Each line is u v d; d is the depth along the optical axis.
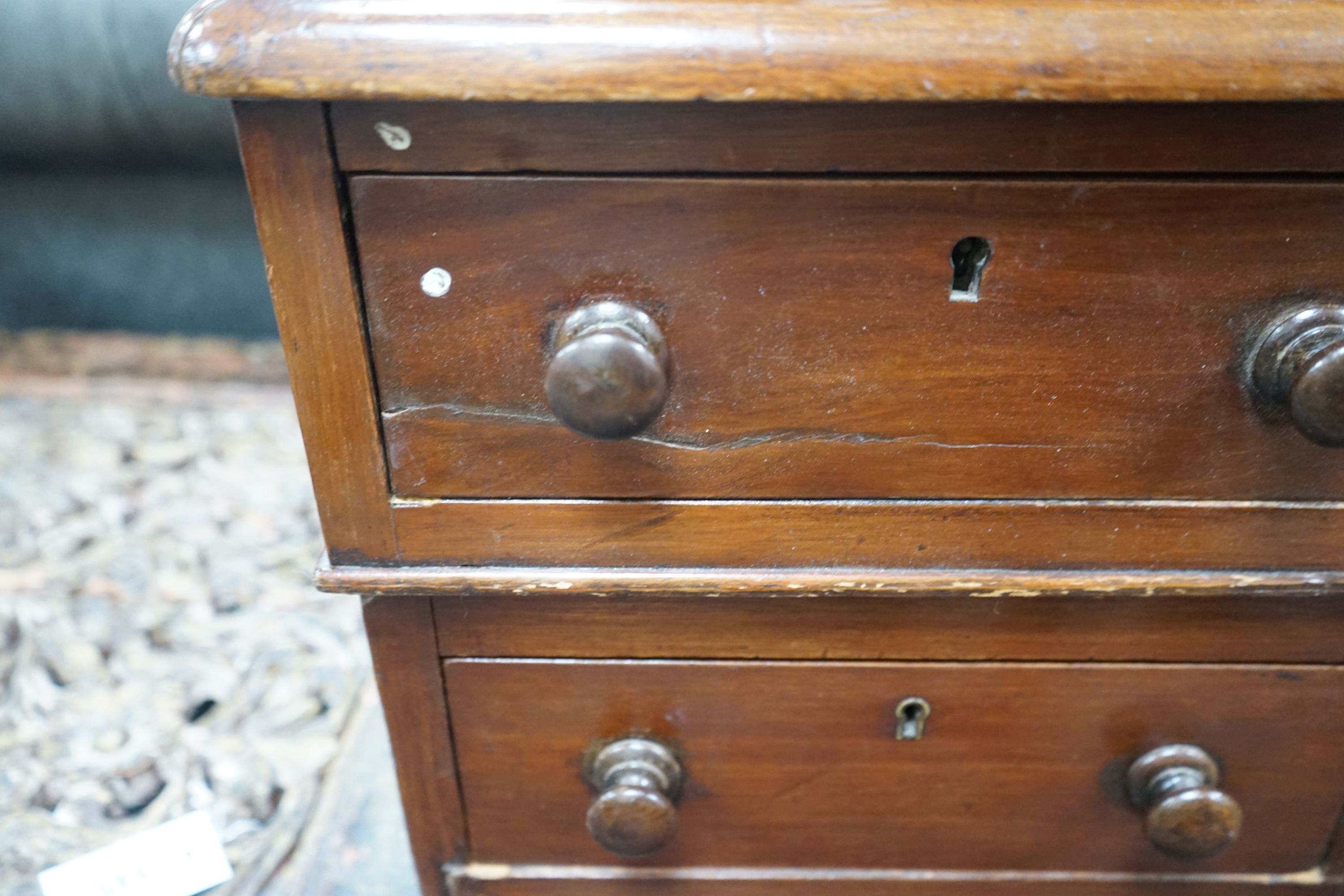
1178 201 0.53
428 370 0.57
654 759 0.67
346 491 0.59
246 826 0.82
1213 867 0.72
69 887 0.78
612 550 0.61
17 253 1.42
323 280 0.55
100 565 1.08
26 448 1.28
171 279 1.45
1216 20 0.50
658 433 0.58
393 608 0.64
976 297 0.55
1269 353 0.55
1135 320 0.55
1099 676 0.65
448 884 0.73
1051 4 0.50
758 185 0.53
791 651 0.65
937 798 0.70
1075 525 0.60
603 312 0.55
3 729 0.89
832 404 0.57
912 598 0.63
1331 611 0.63
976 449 0.58
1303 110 0.51
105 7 1.12
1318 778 0.68
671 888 0.73
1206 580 0.60
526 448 0.58
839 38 0.49
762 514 0.60
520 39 0.49
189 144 1.24
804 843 0.72
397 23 0.50
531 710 0.67
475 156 0.53
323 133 0.52
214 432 1.32
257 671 0.94
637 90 0.49
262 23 0.50
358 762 0.87
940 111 0.52
